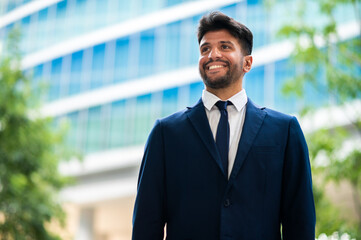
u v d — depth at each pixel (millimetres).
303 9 7281
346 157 6516
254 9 15336
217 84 2018
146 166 1979
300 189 1916
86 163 17891
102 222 21734
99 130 18344
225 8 16031
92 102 18703
